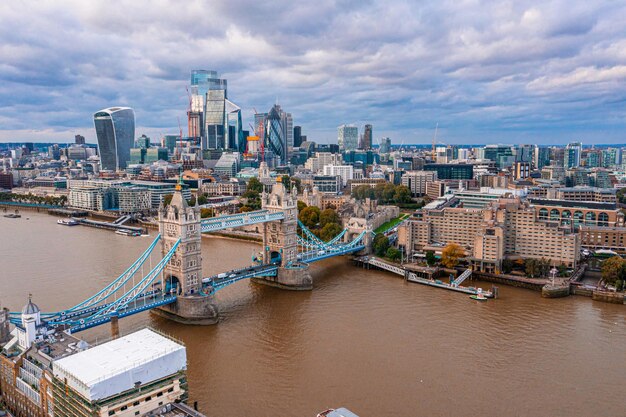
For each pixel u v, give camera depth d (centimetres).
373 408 15538
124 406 12381
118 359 13025
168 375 13325
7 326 17425
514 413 15400
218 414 15138
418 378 17412
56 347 15138
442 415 15238
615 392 16675
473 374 17750
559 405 15875
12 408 15262
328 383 17012
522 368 18225
